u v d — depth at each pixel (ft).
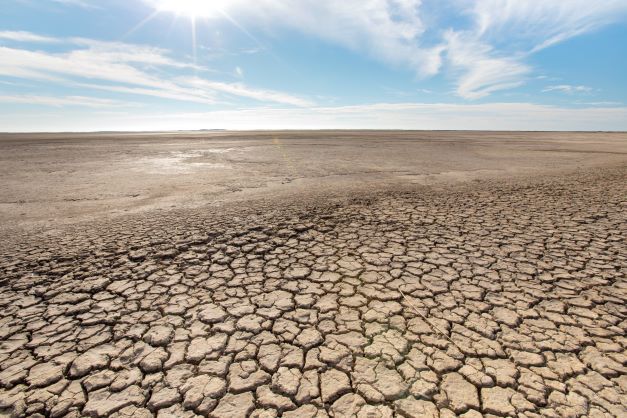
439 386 8.52
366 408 7.93
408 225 21.90
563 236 19.20
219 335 10.80
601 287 13.30
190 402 8.18
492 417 7.60
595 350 9.70
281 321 11.48
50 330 11.18
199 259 16.84
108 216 26.94
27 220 26.07
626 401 7.97
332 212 25.54
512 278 14.19
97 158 76.89
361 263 15.99
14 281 14.76
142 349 10.18
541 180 40.55
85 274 15.31
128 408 8.05
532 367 9.07
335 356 9.69
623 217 22.70
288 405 8.04
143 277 14.97
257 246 18.48
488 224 21.84
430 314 11.68
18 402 8.22
